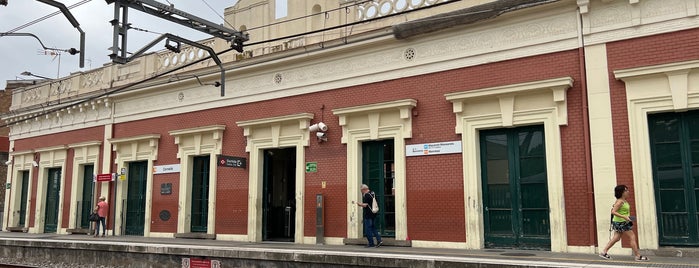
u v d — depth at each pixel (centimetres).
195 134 1777
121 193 1952
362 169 1456
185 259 1257
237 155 1684
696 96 1059
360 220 1425
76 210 2108
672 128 1102
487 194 1282
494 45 1286
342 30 1527
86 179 2134
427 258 968
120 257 1366
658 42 1106
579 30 1189
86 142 2081
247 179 1644
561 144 1187
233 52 1730
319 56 1538
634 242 1006
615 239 1024
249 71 1678
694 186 1066
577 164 1165
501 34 1280
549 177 1188
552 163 1188
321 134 1497
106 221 1962
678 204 1077
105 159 2034
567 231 1160
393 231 1391
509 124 1240
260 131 1639
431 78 1363
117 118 2034
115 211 1948
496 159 1282
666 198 1089
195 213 1781
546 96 1209
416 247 1316
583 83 1170
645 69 1095
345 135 1471
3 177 2930
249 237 1598
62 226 2150
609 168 1126
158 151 1886
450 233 1288
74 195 2117
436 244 1302
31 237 1855
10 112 2467
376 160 1441
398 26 1382
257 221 1602
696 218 1056
